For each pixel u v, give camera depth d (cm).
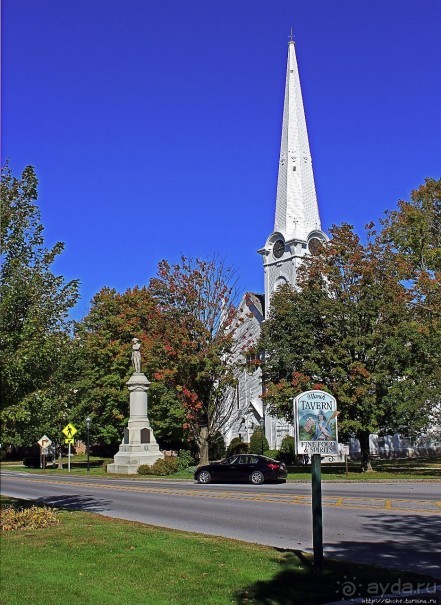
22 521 1500
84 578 962
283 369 3706
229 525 1598
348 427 3462
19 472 4725
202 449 4272
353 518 1684
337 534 1427
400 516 1702
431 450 6175
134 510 1959
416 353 3550
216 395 4303
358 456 5788
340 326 3569
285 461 4841
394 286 3609
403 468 4050
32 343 1474
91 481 3556
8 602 832
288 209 6303
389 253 3672
